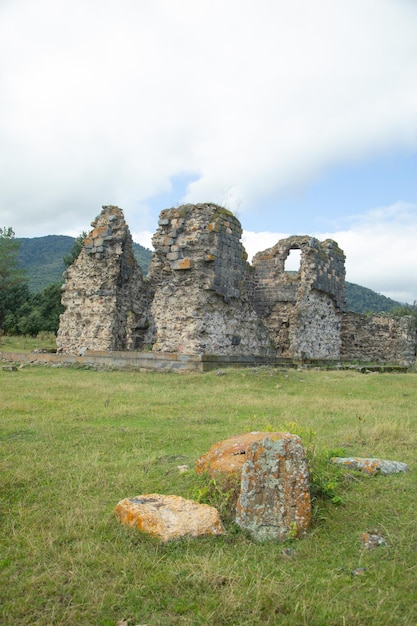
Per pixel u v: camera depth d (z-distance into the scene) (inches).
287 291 1092.5
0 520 201.3
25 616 142.9
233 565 166.7
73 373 713.0
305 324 991.0
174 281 785.6
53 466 262.1
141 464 268.5
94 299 905.5
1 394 500.4
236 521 197.3
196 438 331.9
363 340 1189.7
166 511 197.0
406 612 144.6
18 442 309.0
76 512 204.8
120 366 764.0
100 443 313.6
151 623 139.9
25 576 161.8
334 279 1097.4
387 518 205.8
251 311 872.3
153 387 585.0
